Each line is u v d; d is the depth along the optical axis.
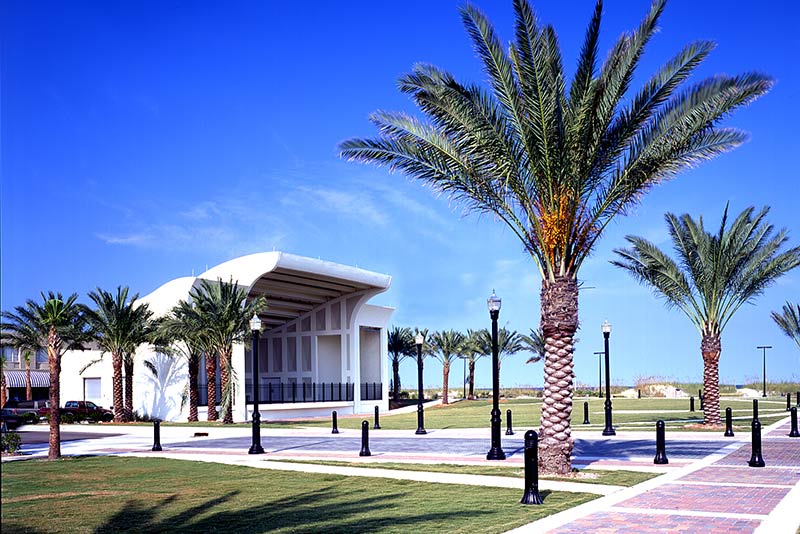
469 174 17.89
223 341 44.53
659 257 32.19
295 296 60.94
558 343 16.92
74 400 54.69
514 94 16.77
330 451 24.66
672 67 16.48
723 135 17.34
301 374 64.25
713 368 31.98
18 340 46.59
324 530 11.05
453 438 29.00
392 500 13.73
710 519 11.24
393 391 84.38
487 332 76.56
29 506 13.77
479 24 16.50
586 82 16.34
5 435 26.14
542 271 17.50
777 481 15.38
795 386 82.62
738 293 31.95
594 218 17.50
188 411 49.59
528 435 13.12
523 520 11.32
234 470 19.42
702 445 23.83
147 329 47.62
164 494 15.21
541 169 16.89
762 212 31.52
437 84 17.02
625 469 17.56
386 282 61.50
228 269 52.06
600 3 15.78
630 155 17.20
